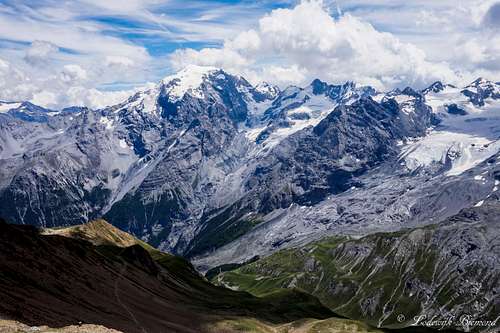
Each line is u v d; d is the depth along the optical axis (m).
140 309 197.25
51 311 141.62
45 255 188.50
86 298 174.38
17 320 120.94
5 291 137.62
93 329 114.56
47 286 163.75
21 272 159.38
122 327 160.25
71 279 184.00
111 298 193.62
